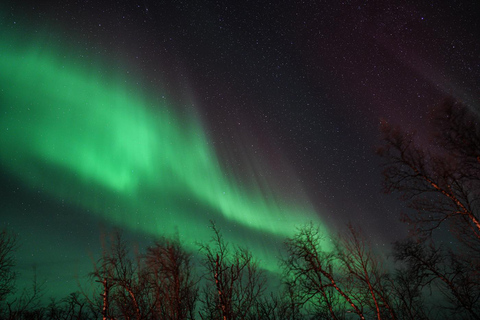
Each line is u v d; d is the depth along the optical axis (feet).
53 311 55.26
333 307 53.01
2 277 61.26
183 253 55.21
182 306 50.08
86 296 54.80
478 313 46.21
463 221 45.39
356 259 54.03
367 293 51.70
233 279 54.34
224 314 48.88
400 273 54.49
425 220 45.14
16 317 53.21
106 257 57.11
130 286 52.90
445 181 42.22
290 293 53.72
